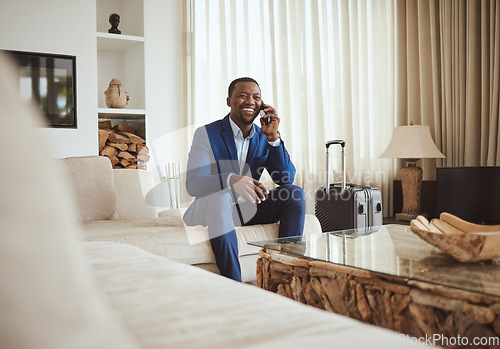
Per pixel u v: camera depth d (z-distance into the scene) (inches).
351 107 184.4
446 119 172.1
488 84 159.8
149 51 161.0
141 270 28.0
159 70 162.2
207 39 162.7
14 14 130.2
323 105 181.9
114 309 19.5
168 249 78.0
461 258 50.2
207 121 163.3
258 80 170.7
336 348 14.9
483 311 38.2
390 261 53.1
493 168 141.3
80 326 10.2
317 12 178.7
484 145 160.2
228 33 166.2
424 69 179.0
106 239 74.4
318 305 56.0
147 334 16.4
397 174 192.5
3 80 11.3
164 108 162.6
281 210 91.9
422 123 179.8
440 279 43.0
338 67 182.7
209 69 163.5
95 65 140.6
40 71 133.2
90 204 98.6
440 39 174.4
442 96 173.0
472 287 39.8
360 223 118.1
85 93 139.2
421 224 56.4
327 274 53.9
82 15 138.7
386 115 191.3
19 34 130.8
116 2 166.2
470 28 162.6
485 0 158.6
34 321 9.4
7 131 10.4
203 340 15.7
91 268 28.6
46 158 11.1
